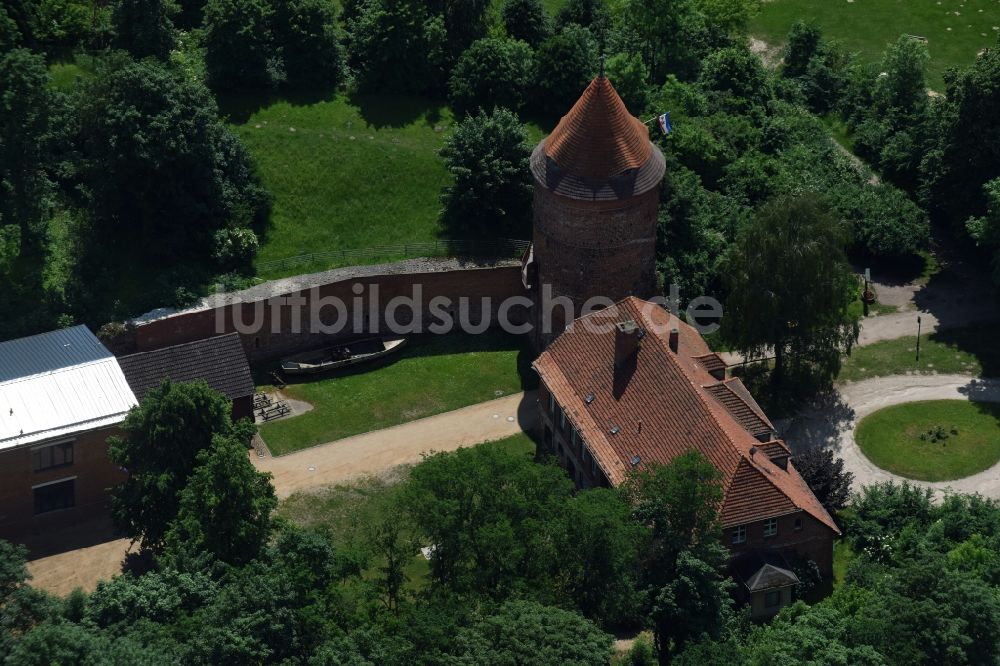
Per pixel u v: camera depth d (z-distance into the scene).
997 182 134.00
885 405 131.62
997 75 139.50
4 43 138.12
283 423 126.44
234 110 146.25
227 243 132.38
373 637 88.25
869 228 147.38
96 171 129.25
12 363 117.38
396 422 127.44
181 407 105.12
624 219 122.44
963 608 92.19
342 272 134.12
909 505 116.31
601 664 85.06
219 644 87.62
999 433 128.38
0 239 128.38
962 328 141.38
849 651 90.25
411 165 143.88
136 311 127.12
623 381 114.69
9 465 111.69
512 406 129.62
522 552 93.19
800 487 111.62
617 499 98.00
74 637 85.38
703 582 95.88
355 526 114.31
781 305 124.56
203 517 99.12
